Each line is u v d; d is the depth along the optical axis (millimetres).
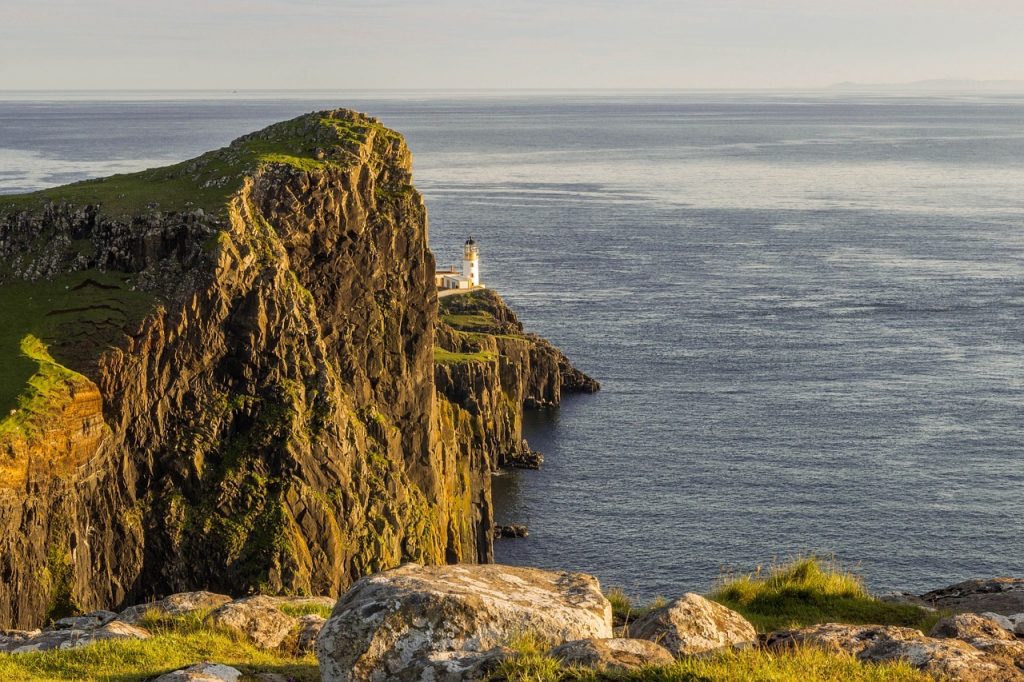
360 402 98375
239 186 92688
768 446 150375
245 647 29031
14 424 70438
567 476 142375
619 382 182500
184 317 84938
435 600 23609
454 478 118875
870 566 114000
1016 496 130875
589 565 117812
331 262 97125
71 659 27094
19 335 81750
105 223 88562
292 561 80812
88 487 75625
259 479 84938
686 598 26391
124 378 80500
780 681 20719
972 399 168500
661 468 143750
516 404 157500
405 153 106750
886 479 136625
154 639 28766
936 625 26078
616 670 21453
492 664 21859
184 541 80625
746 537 121750
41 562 70312
